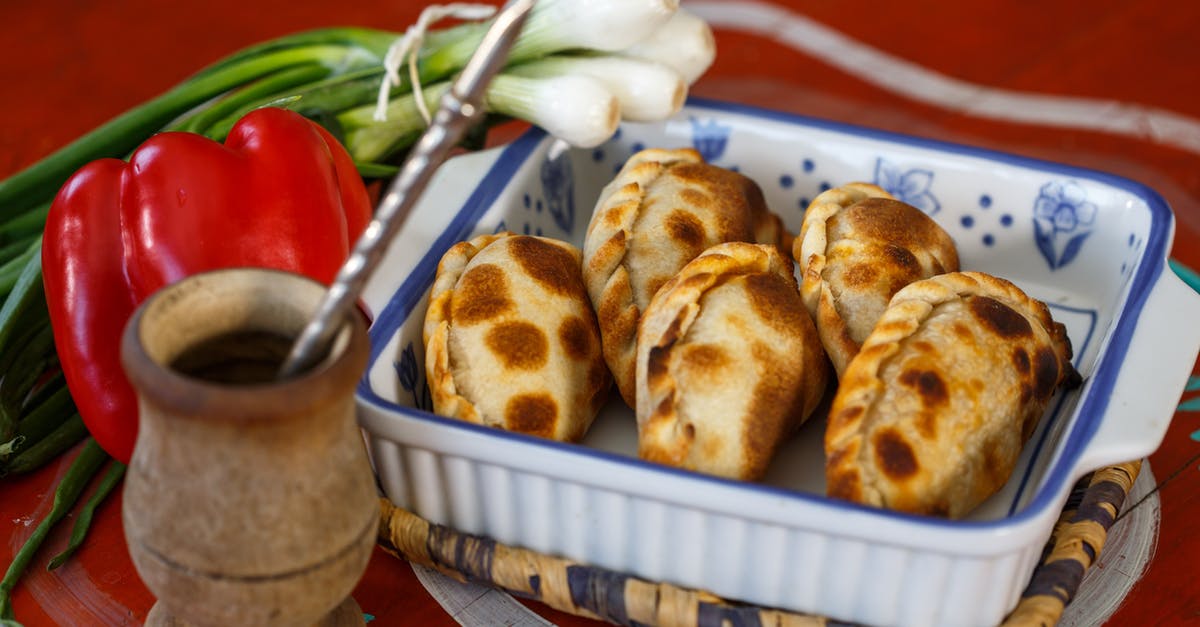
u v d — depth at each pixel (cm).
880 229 76
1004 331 71
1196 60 106
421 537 71
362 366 62
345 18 110
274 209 75
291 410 61
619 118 83
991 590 66
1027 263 84
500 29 61
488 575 70
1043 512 65
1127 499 76
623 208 77
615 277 75
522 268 75
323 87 86
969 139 100
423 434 69
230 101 86
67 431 79
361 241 61
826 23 111
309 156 76
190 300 64
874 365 69
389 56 82
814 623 68
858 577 67
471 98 61
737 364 70
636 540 69
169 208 73
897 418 68
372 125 86
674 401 69
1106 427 68
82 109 100
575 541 70
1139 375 70
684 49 86
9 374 80
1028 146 99
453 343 73
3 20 109
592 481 67
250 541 63
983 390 69
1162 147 99
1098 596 72
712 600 68
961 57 107
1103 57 107
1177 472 77
